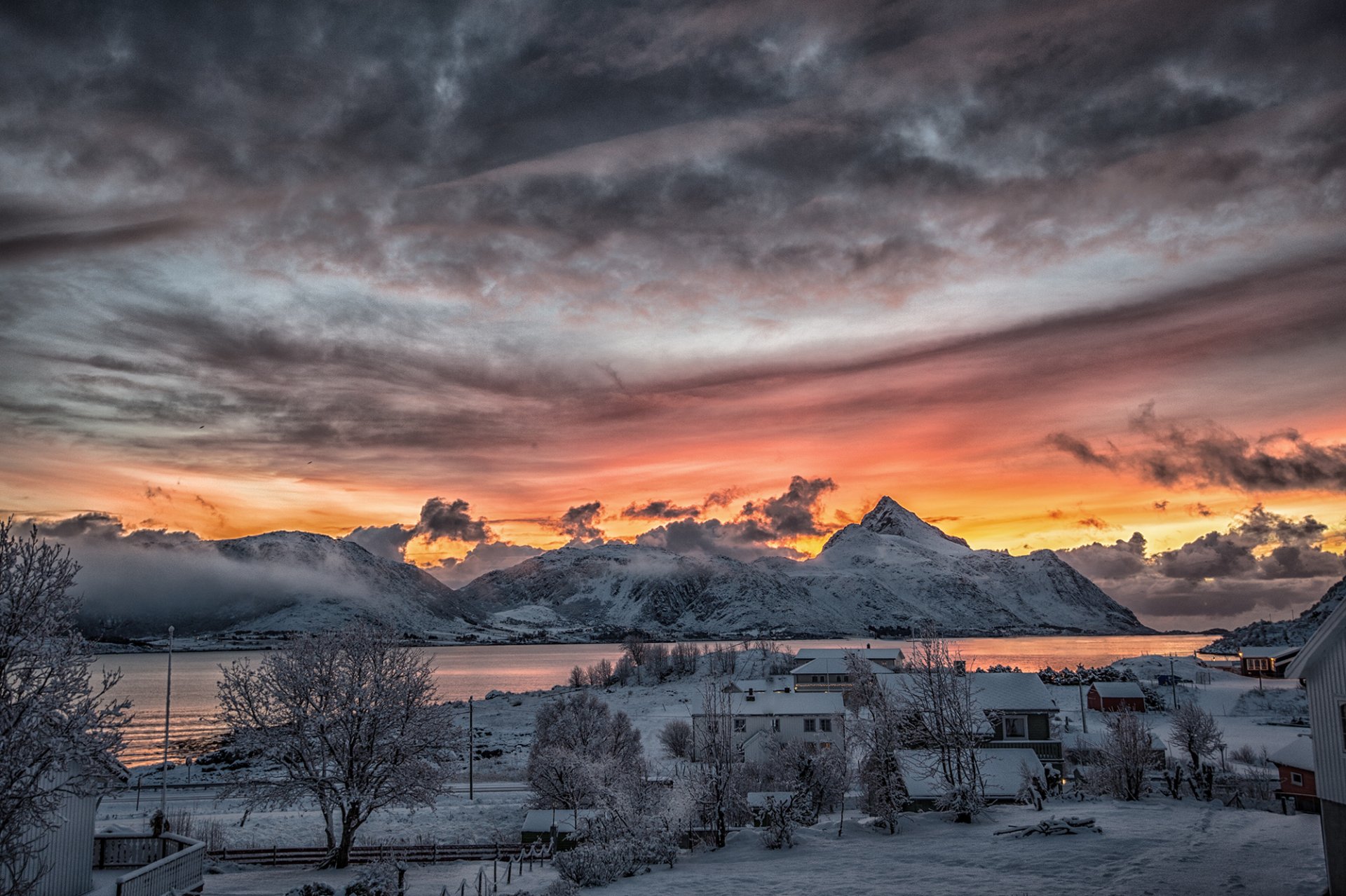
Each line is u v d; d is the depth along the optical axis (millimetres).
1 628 22484
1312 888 23312
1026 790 45375
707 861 34906
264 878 38312
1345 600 22562
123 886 27922
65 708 22875
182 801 69625
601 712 73500
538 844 46719
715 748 40500
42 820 23672
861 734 44094
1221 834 31844
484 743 114375
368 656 43625
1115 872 26516
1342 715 22672
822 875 29453
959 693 47188
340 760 42438
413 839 52031
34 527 23719
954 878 27469
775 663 197125
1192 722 63562
